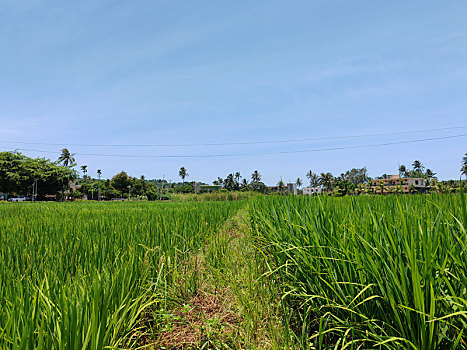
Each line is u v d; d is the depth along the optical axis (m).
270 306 3.09
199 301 3.70
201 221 7.35
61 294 2.17
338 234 2.54
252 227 6.66
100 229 5.21
